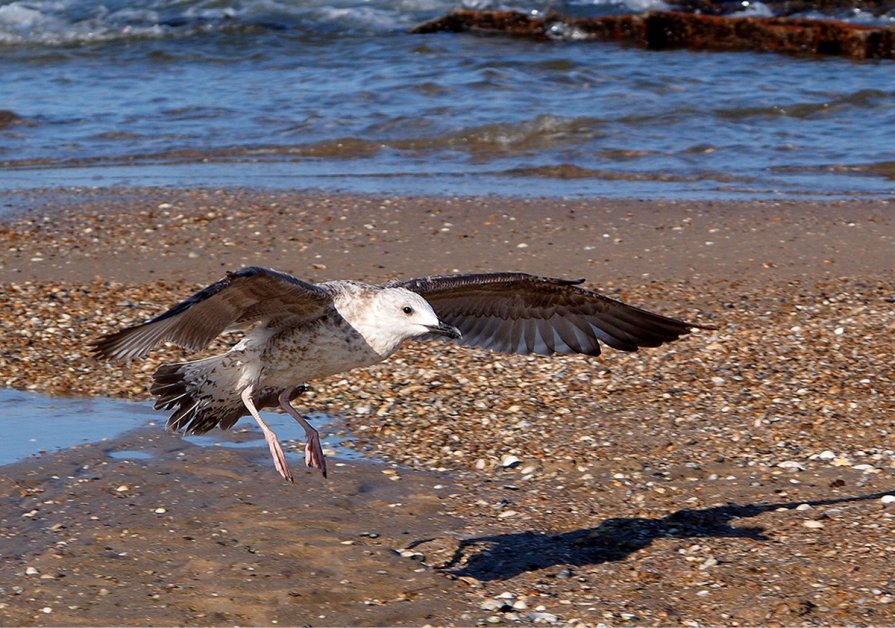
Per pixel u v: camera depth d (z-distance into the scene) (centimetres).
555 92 3084
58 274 1767
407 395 1356
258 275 803
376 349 899
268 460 1195
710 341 1491
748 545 1004
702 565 971
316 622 891
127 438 1240
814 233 1966
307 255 1861
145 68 3494
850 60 3475
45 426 1267
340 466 1181
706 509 1080
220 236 1958
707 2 4181
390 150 2652
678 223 2025
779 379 1375
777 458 1184
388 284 939
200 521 1057
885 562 955
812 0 4131
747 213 2084
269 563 979
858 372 1387
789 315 1592
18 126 2841
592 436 1247
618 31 3769
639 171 2448
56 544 1012
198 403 909
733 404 1317
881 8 4094
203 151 2634
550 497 1117
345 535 1032
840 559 966
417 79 3225
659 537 1030
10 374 1406
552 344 997
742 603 905
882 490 1102
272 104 3031
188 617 898
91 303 1634
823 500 1087
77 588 939
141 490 1118
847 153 2580
